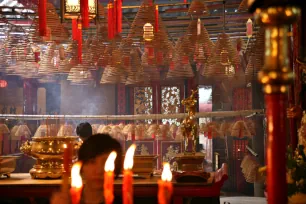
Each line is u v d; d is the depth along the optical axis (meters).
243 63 10.07
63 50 7.10
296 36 4.95
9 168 5.52
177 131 9.06
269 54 1.27
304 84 5.17
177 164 5.46
